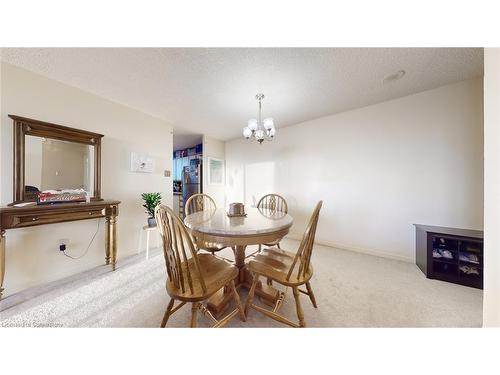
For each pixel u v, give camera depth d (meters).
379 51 1.51
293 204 3.39
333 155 2.92
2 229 1.43
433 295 1.62
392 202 2.46
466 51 1.53
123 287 1.76
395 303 1.51
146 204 2.67
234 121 3.17
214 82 1.96
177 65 1.68
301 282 1.19
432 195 2.21
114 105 2.41
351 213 2.77
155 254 2.62
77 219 1.82
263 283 1.76
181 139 4.43
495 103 0.65
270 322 1.32
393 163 2.44
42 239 1.82
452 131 2.09
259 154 3.88
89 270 2.11
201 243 1.84
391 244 2.47
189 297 1.05
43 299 1.57
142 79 1.91
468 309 1.43
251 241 1.28
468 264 1.82
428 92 2.20
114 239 2.10
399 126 2.39
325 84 2.02
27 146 1.72
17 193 1.66
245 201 4.12
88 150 2.12
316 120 3.07
